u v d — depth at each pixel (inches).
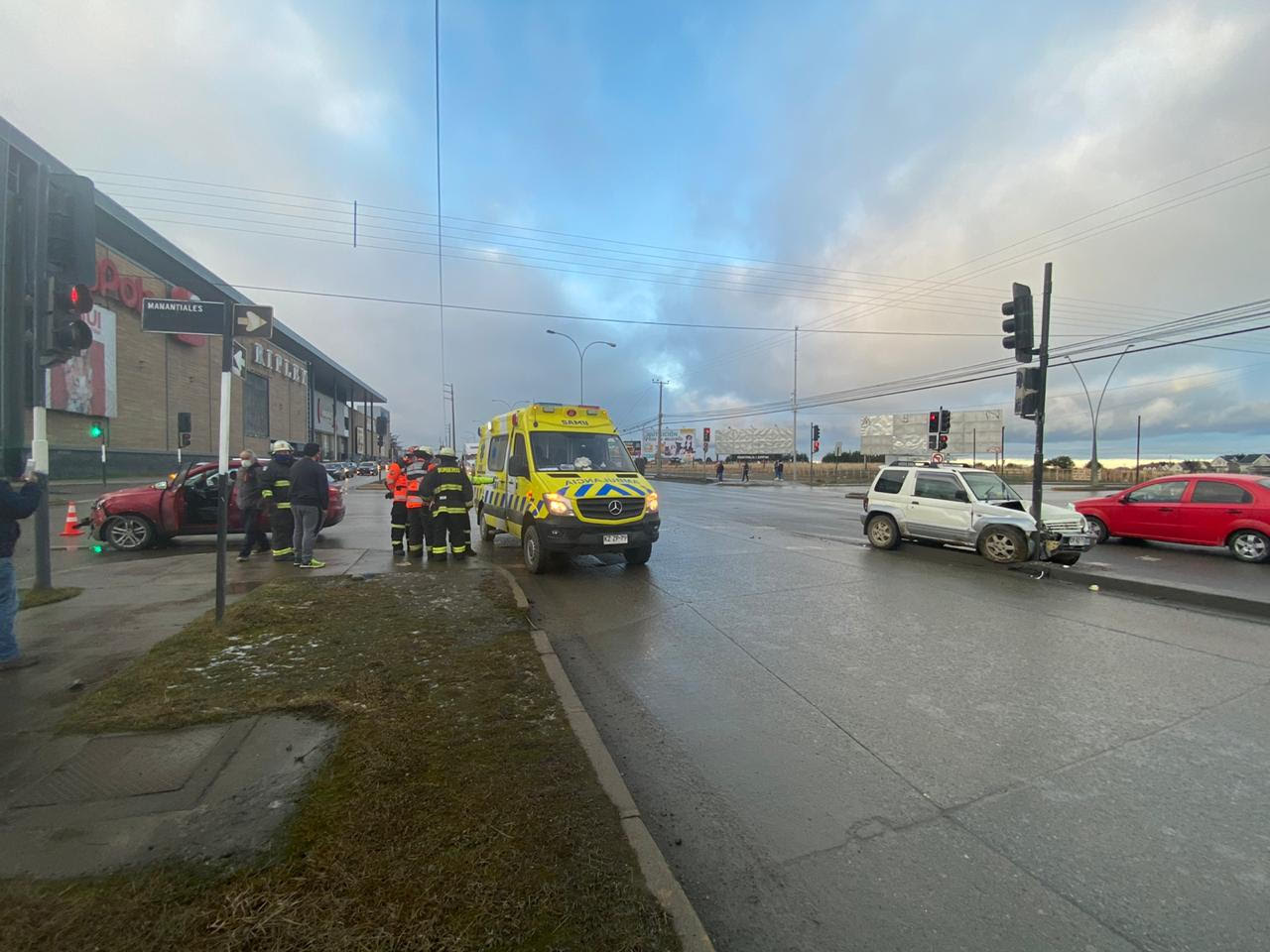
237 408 2015.3
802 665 212.8
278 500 382.3
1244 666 212.4
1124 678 200.7
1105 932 93.0
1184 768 143.5
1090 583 346.6
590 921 86.4
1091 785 135.9
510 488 424.8
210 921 84.5
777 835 117.8
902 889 102.8
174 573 342.3
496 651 207.3
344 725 149.3
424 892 91.0
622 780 124.9
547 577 362.3
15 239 268.5
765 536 568.1
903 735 160.4
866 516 489.1
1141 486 527.2
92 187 269.1
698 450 3602.4
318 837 103.7
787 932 93.0
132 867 96.3
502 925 85.2
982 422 2146.9
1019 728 164.4
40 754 133.7
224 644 209.5
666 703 180.9
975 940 91.3
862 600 307.9
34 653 200.8
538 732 147.0
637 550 390.9
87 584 309.4
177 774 125.9
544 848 102.1
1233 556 482.0
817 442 1723.7
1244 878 105.4
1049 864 109.3
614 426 432.8
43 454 280.1
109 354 1331.2
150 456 1492.4
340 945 80.9
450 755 134.6
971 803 129.0
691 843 115.3
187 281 1788.9
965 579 360.5
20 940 80.4
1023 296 405.1
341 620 241.9
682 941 83.8
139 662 190.1
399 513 428.8
